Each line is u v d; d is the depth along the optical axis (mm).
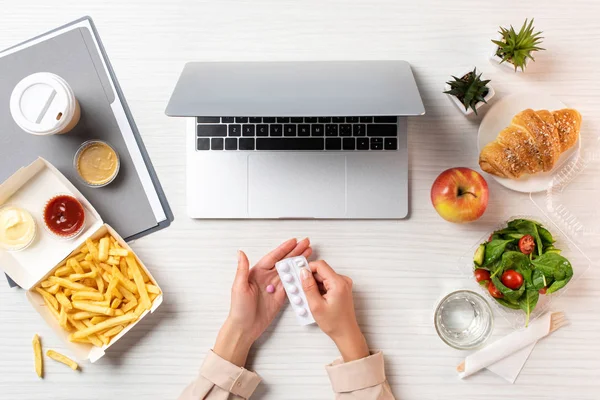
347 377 857
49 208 866
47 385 904
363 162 883
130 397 903
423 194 899
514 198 897
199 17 900
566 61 898
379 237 903
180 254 905
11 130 893
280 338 903
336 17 899
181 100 706
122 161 897
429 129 899
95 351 862
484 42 898
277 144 879
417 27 899
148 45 902
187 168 886
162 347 904
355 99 712
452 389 900
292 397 901
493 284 835
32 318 901
